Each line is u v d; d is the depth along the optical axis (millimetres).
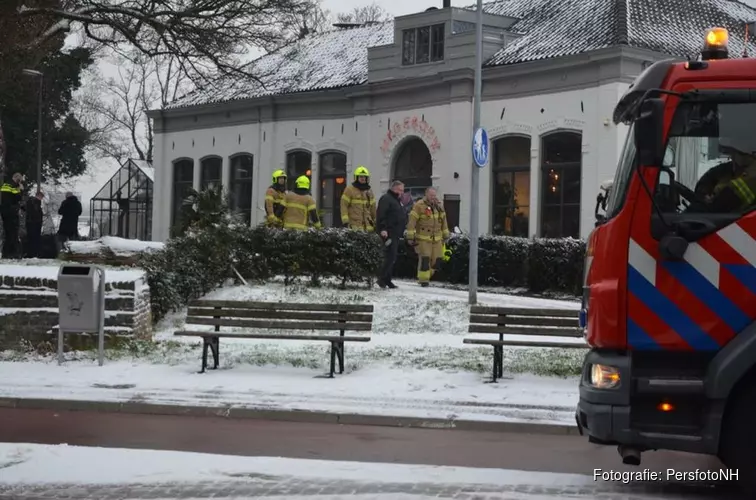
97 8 19641
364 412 9883
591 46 24703
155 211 39625
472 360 12523
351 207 19703
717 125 6363
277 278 18547
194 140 38125
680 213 6371
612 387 6348
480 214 27672
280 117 34438
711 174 6367
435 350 13219
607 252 6504
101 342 12375
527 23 29109
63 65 47375
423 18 29172
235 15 19797
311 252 17828
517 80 26641
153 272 15734
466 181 27906
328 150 32812
